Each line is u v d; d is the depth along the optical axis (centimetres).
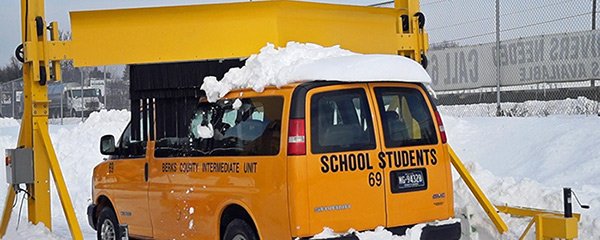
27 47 877
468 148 1378
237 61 889
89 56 875
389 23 970
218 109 799
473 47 1499
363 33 941
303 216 688
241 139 757
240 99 771
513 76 1440
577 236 769
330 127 714
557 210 899
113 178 967
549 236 768
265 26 863
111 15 871
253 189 732
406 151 750
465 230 880
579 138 1262
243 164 747
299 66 728
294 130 699
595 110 1412
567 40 1352
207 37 866
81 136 1878
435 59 1566
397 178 739
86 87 2731
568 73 1354
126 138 961
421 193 753
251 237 743
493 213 857
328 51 788
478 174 1031
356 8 930
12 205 940
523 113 1504
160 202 870
